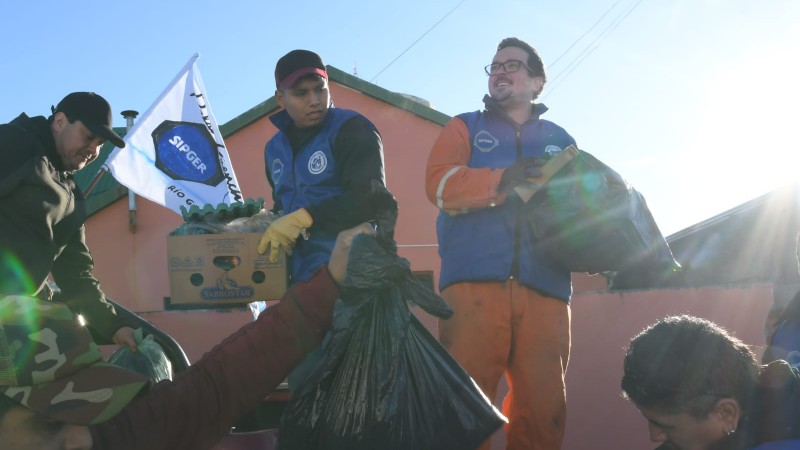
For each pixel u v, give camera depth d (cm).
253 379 265
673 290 642
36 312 261
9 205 301
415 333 271
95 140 331
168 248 395
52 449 249
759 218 1374
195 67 655
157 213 1275
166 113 641
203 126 645
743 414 252
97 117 328
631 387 256
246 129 1344
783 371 257
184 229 399
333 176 397
